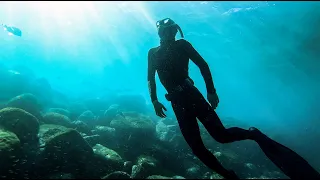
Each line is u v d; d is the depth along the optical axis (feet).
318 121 22.29
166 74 8.04
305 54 32.83
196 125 7.66
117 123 16.37
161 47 8.45
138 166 10.41
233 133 7.34
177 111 7.81
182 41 8.16
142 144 14.55
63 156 10.14
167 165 12.76
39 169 9.79
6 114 11.67
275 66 37.04
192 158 14.01
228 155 14.43
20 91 20.92
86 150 10.70
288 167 7.28
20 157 9.77
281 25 38.37
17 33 18.66
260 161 15.61
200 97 7.52
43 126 13.80
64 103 23.82
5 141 9.45
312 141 18.86
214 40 47.29
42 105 19.80
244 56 43.52
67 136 10.55
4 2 37.24
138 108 27.48
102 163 10.80
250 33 43.29
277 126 24.88
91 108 24.71
